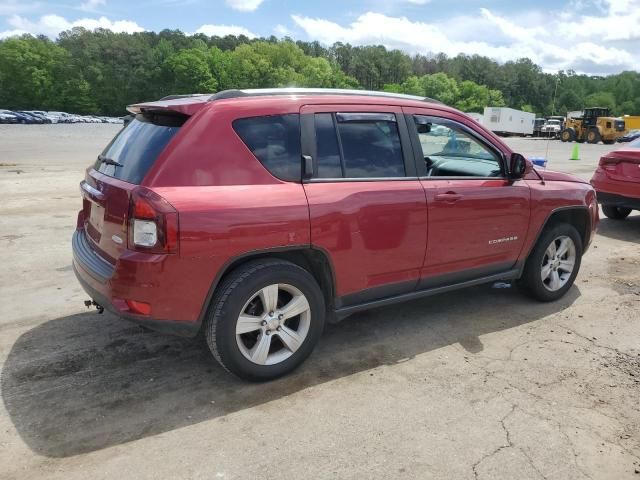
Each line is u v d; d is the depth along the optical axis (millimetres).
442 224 4004
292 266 3395
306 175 3406
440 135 4137
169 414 3107
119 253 3125
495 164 4461
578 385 3506
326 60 137000
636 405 3281
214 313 3191
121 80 108625
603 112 42000
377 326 4449
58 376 3510
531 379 3576
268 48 125000
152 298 3004
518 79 146500
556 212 4812
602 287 5523
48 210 8773
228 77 115875
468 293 5293
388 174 3797
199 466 2656
